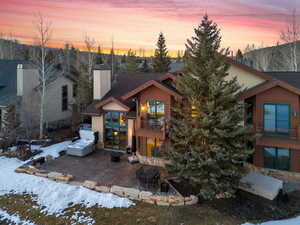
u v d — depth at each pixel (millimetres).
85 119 25828
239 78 15102
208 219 9562
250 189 11992
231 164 10703
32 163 15234
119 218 9719
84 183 12438
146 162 15797
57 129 24922
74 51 51562
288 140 12406
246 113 14406
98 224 9398
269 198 11219
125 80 21688
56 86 25391
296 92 12070
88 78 31672
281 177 13219
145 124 15461
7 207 10781
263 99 13406
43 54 21281
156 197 10859
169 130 14156
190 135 11102
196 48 11141
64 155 17484
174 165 11289
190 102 11109
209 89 10617
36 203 10992
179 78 12219
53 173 13523
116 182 12797
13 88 23172
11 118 18891
